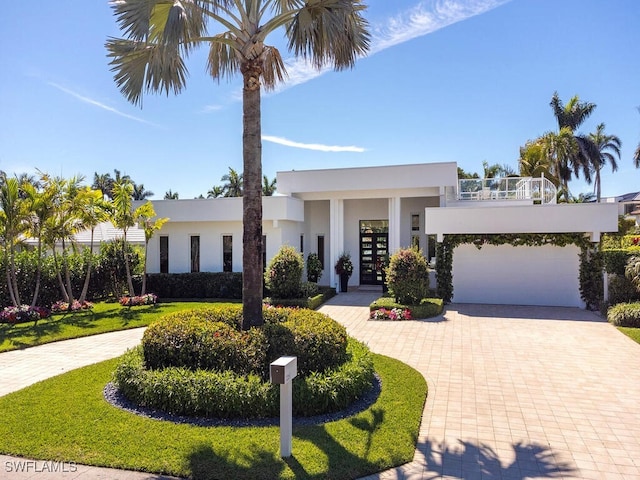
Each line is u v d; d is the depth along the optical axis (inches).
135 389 225.9
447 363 314.3
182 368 231.1
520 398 245.1
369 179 661.3
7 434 187.9
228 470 158.6
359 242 780.6
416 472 164.2
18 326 449.7
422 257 513.7
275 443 179.2
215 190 1838.1
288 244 668.7
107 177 2356.1
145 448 174.6
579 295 546.9
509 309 538.3
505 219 550.6
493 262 575.5
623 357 327.9
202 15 251.9
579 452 181.3
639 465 170.7
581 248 541.0
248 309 260.4
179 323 255.6
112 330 432.5
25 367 307.7
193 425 197.3
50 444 178.4
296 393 209.9
